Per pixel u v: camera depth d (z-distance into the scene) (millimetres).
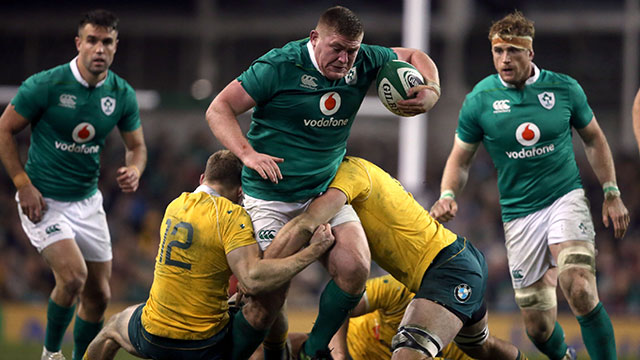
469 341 18344
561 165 20078
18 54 72750
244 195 17422
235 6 73812
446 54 69125
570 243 19375
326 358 17031
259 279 15781
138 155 22188
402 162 44688
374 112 57531
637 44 69188
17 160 20516
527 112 20000
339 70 15828
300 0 73938
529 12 72250
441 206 20891
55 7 72750
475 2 71500
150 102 59438
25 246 51656
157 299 16703
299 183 16625
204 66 73000
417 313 16609
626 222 20188
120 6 73375
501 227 54094
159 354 16844
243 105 16047
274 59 16016
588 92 71312
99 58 20266
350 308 16609
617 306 47500
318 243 15977
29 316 43875
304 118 16219
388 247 17375
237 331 16984
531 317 20547
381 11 73188
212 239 16328
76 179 21031
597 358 19188
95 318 21531
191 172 60688
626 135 68375
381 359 19969
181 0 73625
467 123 21000
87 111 20750
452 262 17125
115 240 52250
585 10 71562
